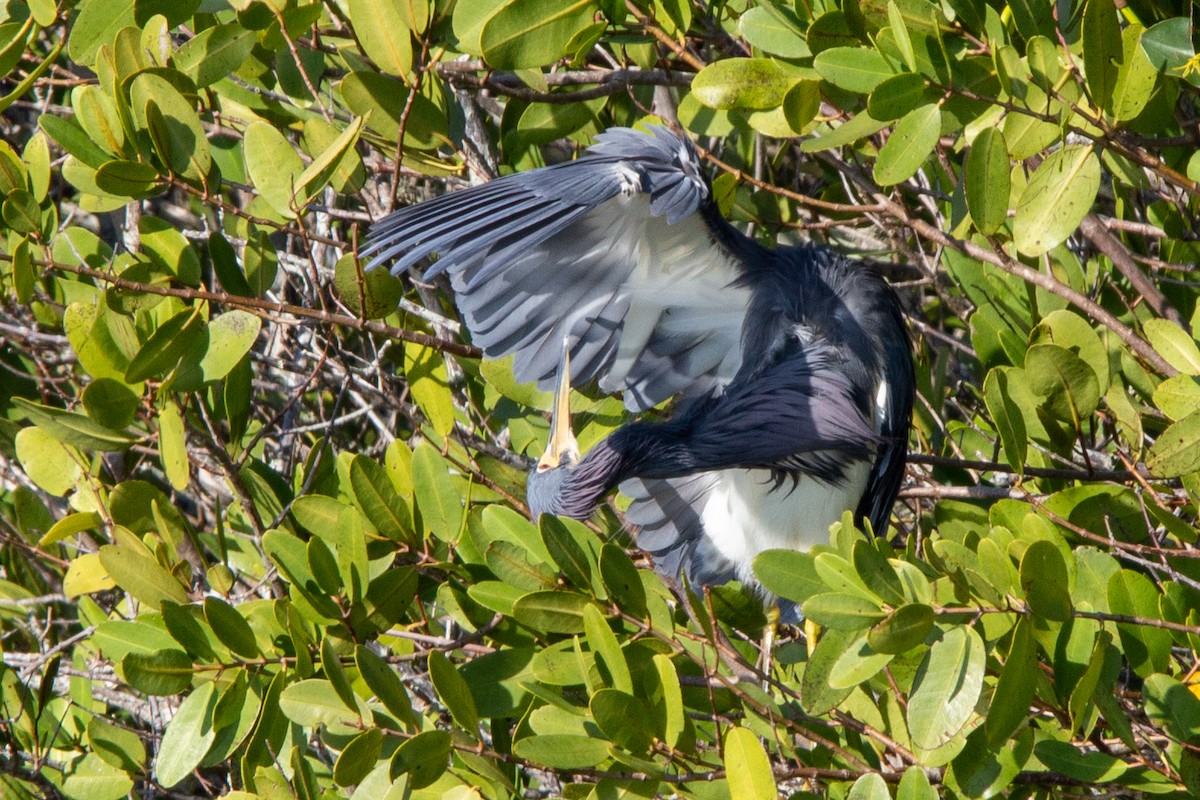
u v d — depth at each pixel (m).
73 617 11.31
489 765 7.18
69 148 8.65
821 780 7.57
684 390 10.09
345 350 11.39
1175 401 7.70
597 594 7.81
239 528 10.40
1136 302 9.34
